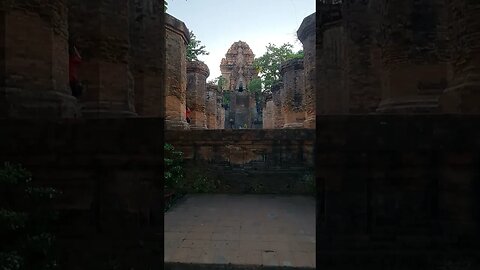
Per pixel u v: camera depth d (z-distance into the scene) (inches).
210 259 158.6
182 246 177.9
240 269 151.9
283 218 243.3
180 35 553.9
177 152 349.1
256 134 367.9
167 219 240.1
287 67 723.4
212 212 265.3
